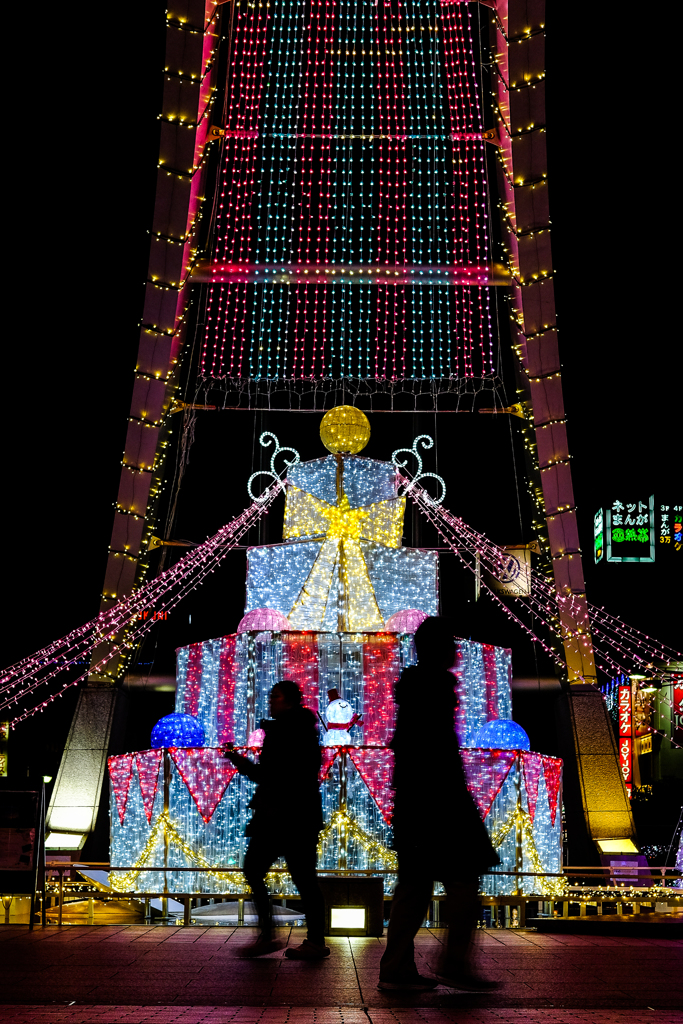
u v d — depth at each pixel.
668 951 6.59
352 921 7.75
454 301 18.36
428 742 5.31
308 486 13.46
